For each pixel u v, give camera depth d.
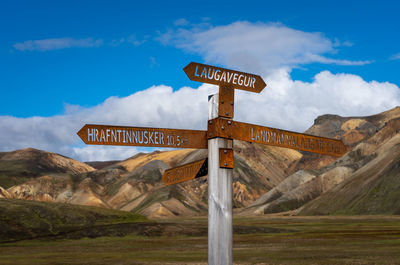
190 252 53.78
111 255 52.81
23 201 114.69
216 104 7.77
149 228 94.75
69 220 108.88
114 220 118.69
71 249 66.50
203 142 7.84
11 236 89.25
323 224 132.62
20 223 98.38
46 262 45.53
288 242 63.56
